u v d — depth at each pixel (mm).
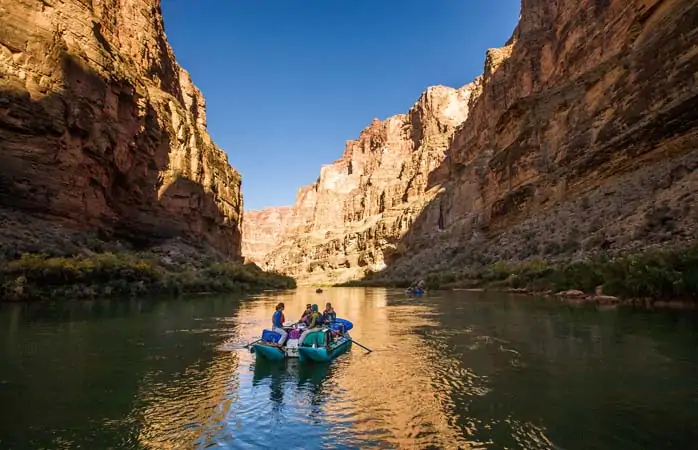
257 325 21422
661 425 7746
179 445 7336
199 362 13258
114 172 48219
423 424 8180
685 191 29062
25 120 36281
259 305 33312
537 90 85312
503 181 72750
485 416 8484
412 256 110625
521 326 18828
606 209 38375
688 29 39812
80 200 40906
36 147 36938
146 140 55188
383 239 141750
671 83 39656
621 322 17828
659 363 11602
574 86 63094
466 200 97438
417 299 40188
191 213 63719
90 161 42656
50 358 13250
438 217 116688
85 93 42219
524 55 92812
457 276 57656
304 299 43375
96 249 39500
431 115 182375
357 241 158500
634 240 29203
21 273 28328
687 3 42438
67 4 43906
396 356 14117
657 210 29281
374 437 7637
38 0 40438
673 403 8750
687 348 13023
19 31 37688
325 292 65500
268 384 10938
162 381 11125
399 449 7129
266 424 8273
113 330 18516
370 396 9930
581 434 7484
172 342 16391
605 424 7871
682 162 33062
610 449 6902
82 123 41094
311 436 7695
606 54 60281
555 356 13023
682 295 20984
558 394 9578
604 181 45188
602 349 13484
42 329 18156
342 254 160875
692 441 7102
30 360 12953
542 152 63688
